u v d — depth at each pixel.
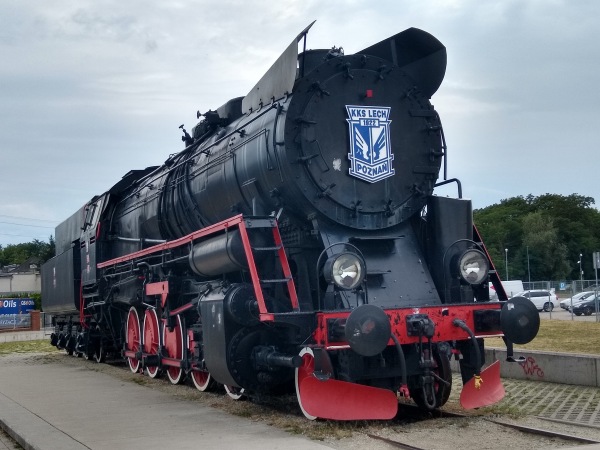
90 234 17.69
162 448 7.29
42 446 7.62
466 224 9.58
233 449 7.06
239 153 10.09
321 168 8.93
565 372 11.71
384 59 10.09
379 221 9.27
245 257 8.75
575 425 7.99
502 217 94.69
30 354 23.72
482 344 8.95
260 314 8.12
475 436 7.44
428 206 9.67
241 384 8.97
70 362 19.52
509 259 83.88
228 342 8.91
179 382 12.75
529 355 12.37
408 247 9.40
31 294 69.69
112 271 16.30
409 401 10.12
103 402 10.99
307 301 8.99
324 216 8.92
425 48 10.08
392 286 8.88
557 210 91.00
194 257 10.21
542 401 9.98
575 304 37.44
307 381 8.12
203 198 11.44
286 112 8.88
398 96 9.63
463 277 8.93
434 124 9.82
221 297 9.10
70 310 20.02
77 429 8.62
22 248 153.00
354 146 9.16
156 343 13.11
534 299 43.84
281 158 8.83
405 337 8.08
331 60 9.27
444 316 8.34
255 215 9.35
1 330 48.09
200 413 9.50
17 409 10.48
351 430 7.79
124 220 16.38
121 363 18.47
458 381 12.59
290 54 8.81
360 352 7.43
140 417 9.39
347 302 8.34
